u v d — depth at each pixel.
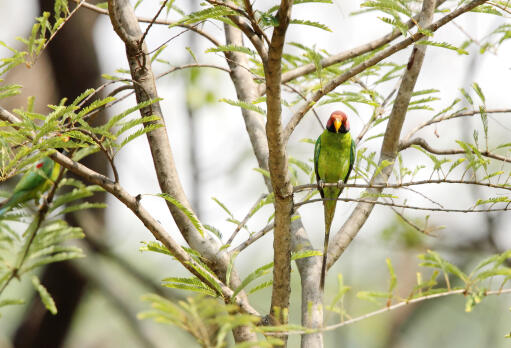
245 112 11.52
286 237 7.39
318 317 8.88
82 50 14.84
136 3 10.40
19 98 15.09
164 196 7.60
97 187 8.36
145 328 17.19
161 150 8.66
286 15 6.07
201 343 5.31
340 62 10.91
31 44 8.12
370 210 10.19
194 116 16.89
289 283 7.67
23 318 16.97
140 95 8.55
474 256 16.64
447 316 20.08
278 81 6.48
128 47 8.37
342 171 12.93
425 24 9.65
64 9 8.61
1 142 7.13
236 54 11.64
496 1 8.90
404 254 19.42
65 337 17.28
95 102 6.96
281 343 5.86
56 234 7.50
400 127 9.83
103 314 22.31
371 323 18.80
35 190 9.23
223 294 7.71
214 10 6.67
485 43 11.99
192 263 7.70
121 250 19.75
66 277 16.19
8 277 7.00
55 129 6.88
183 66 10.77
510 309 7.28
